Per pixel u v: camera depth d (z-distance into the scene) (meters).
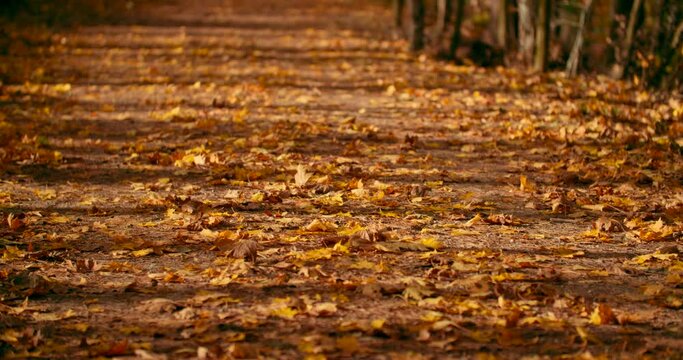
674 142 12.06
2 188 10.32
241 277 7.20
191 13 36.78
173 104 16.19
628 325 6.23
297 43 26.59
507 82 18.69
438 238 8.25
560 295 6.75
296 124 14.08
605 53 19.94
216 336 6.04
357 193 9.87
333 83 18.81
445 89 17.86
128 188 10.37
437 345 5.86
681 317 6.39
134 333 6.14
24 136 12.86
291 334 6.08
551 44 21.00
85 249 8.04
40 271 7.43
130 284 7.02
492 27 23.52
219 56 23.31
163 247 7.99
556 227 8.73
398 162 11.67
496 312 6.39
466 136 13.37
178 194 10.01
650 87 16.86
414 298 6.66
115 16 34.16
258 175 10.71
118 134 13.62
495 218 8.84
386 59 22.80
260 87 17.92
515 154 12.16
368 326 6.13
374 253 7.78
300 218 8.95
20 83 18.14
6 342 5.99
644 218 9.02
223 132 13.64
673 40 16.62
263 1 44.03
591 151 12.13
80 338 6.07
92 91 17.66
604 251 7.95
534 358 5.61
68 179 10.83
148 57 22.95
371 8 40.97
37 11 32.19
